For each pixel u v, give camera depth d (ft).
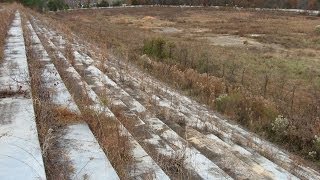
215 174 20.67
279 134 33.99
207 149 25.77
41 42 60.90
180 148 23.73
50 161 17.89
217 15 238.27
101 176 16.74
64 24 135.23
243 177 22.16
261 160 26.00
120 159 19.06
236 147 28.30
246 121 37.17
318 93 51.06
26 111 22.67
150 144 24.41
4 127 20.22
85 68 46.91
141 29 149.48
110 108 29.96
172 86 48.80
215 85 47.34
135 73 50.29
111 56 61.52
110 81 42.04
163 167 20.24
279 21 195.31
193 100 43.16
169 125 31.01
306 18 213.25
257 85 54.90
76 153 18.90
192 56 70.85
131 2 338.95
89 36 97.55
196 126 32.01
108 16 231.50
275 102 43.24
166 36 123.44
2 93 26.25
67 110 24.38
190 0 324.60
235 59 78.79
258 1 298.56
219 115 38.70
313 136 32.53
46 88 30.60
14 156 16.93
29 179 15.08
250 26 166.30
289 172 25.12
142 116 31.22
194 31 145.28
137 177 18.35
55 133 21.34
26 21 100.48
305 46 108.68
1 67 35.53
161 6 317.22
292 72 68.90
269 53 92.68
